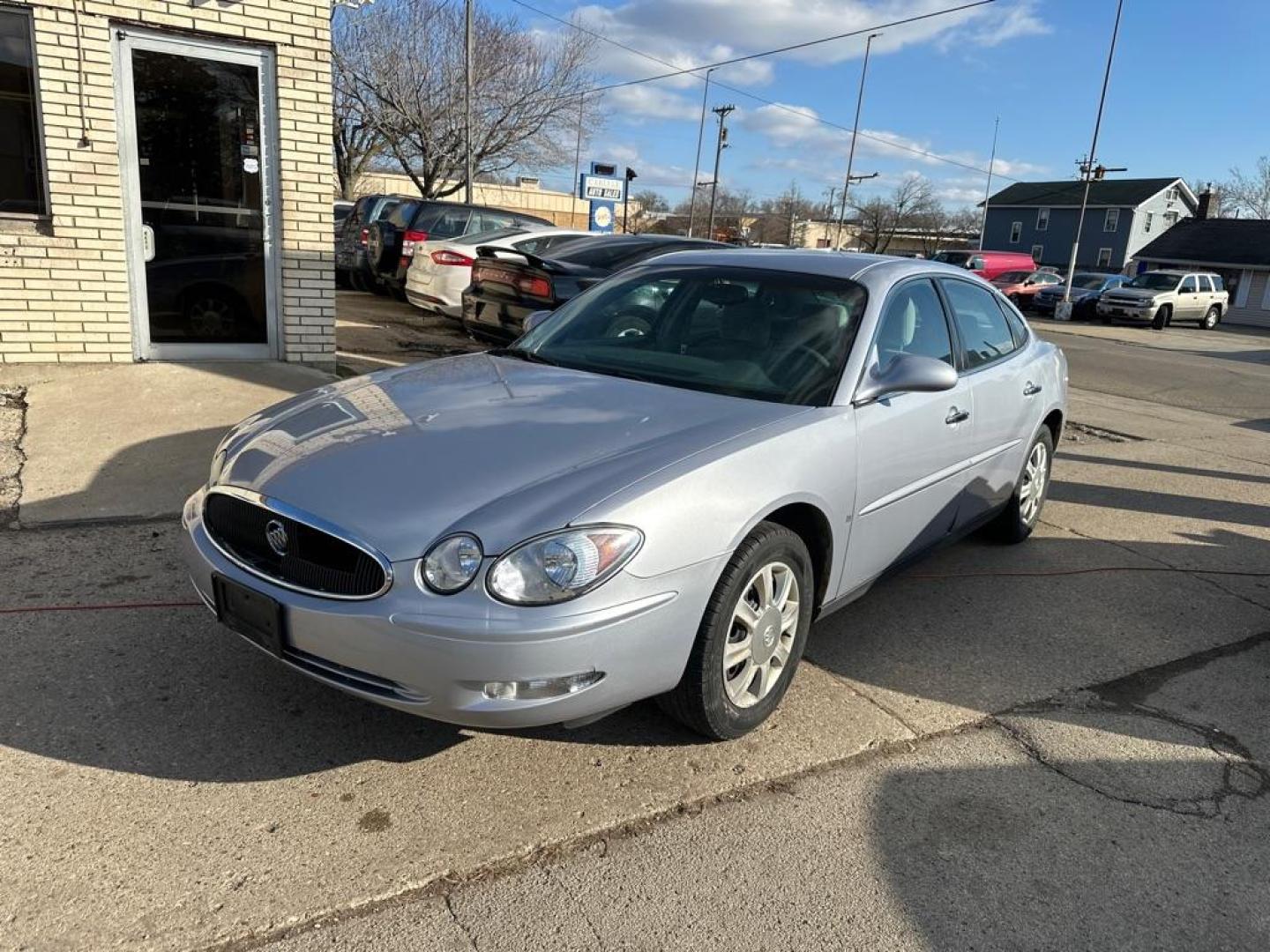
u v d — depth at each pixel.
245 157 7.09
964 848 2.72
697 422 3.08
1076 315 32.84
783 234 79.75
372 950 2.20
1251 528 6.28
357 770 2.87
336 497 2.66
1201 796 3.06
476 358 4.02
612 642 2.55
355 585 2.56
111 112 6.50
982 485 4.58
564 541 2.49
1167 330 30.75
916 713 3.47
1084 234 59.56
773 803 2.86
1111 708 3.62
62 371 6.65
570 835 2.65
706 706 2.92
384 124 28.62
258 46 6.92
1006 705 3.58
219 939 2.20
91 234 6.61
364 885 2.40
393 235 13.62
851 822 2.80
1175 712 3.62
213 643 3.55
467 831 2.63
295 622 2.61
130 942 2.17
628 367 3.73
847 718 3.38
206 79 6.83
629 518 2.58
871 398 3.48
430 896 2.38
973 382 4.32
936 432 3.91
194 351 7.21
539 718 2.54
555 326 4.25
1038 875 2.63
